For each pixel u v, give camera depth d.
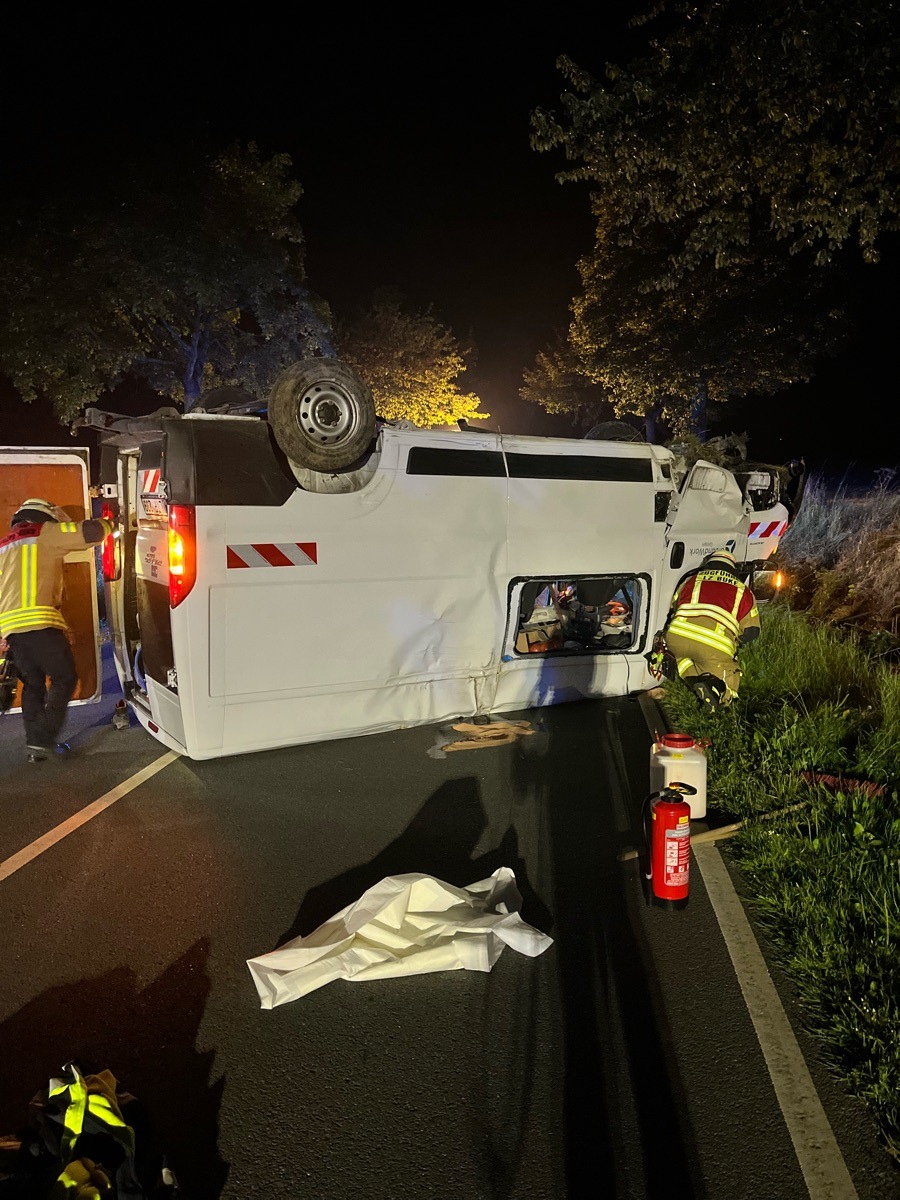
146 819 4.85
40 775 5.56
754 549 8.34
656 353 19.56
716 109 7.65
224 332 20.31
